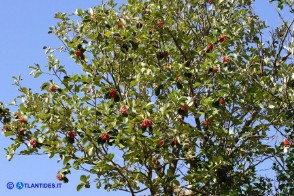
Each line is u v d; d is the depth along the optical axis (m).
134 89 12.04
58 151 10.83
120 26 12.12
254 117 12.23
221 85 11.45
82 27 12.41
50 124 10.75
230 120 11.62
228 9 13.51
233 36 12.33
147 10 12.26
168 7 12.59
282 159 11.72
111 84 11.71
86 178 10.90
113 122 9.81
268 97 10.57
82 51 11.88
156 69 10.66
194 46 13.37
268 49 11.75
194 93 11.77
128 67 12.10
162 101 11.09
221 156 11.05
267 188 12.31
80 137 10.79
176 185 11.23
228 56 11.64
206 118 11.48
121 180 11.80
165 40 12.38
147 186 11.14
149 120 9.59
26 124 11.45
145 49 12.32
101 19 11.74
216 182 11.69
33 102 11.40
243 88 11.63
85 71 11.88
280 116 11.04
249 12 13.19
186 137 10.87
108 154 10.27
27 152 11.20
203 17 13.61
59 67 11.34
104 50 11.91
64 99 11.18
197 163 11.70
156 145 10.38
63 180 11.27
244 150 11.94
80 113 10.55
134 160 10.95
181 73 10.65
